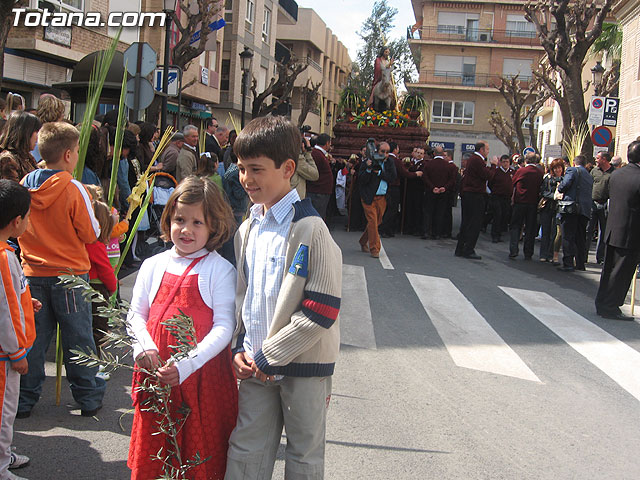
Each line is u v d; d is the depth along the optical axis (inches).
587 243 508.7
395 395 204.2
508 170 618.5
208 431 110.7
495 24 2218.3
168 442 111.0
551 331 290.8
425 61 2258.9
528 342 271.9
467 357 246.8
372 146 462.0
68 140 166.2
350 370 225.8
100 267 192.1
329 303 102.1
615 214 314.0
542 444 174.6
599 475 159.0
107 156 298.5
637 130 780.0
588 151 687.1
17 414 171.9
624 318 317.7
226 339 110.2
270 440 109.7
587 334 288.0
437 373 227.5
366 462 158.2
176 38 963.3
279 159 105.5
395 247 528.7
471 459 163.3
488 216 713.6
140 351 109.0
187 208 113.1
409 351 251.0
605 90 1040.2
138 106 375.9
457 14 2237.9
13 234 133.3
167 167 416.2
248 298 109.2
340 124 714.2
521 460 164.4
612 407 204.7
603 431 185.6
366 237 488.7
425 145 703.7
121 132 198.7
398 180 586.6
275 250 106.8
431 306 325.4
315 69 2148.1
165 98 521.0
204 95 1221.7
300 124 1140.5
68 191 163.8
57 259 164.9
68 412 177.9
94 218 169.2
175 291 113.1
